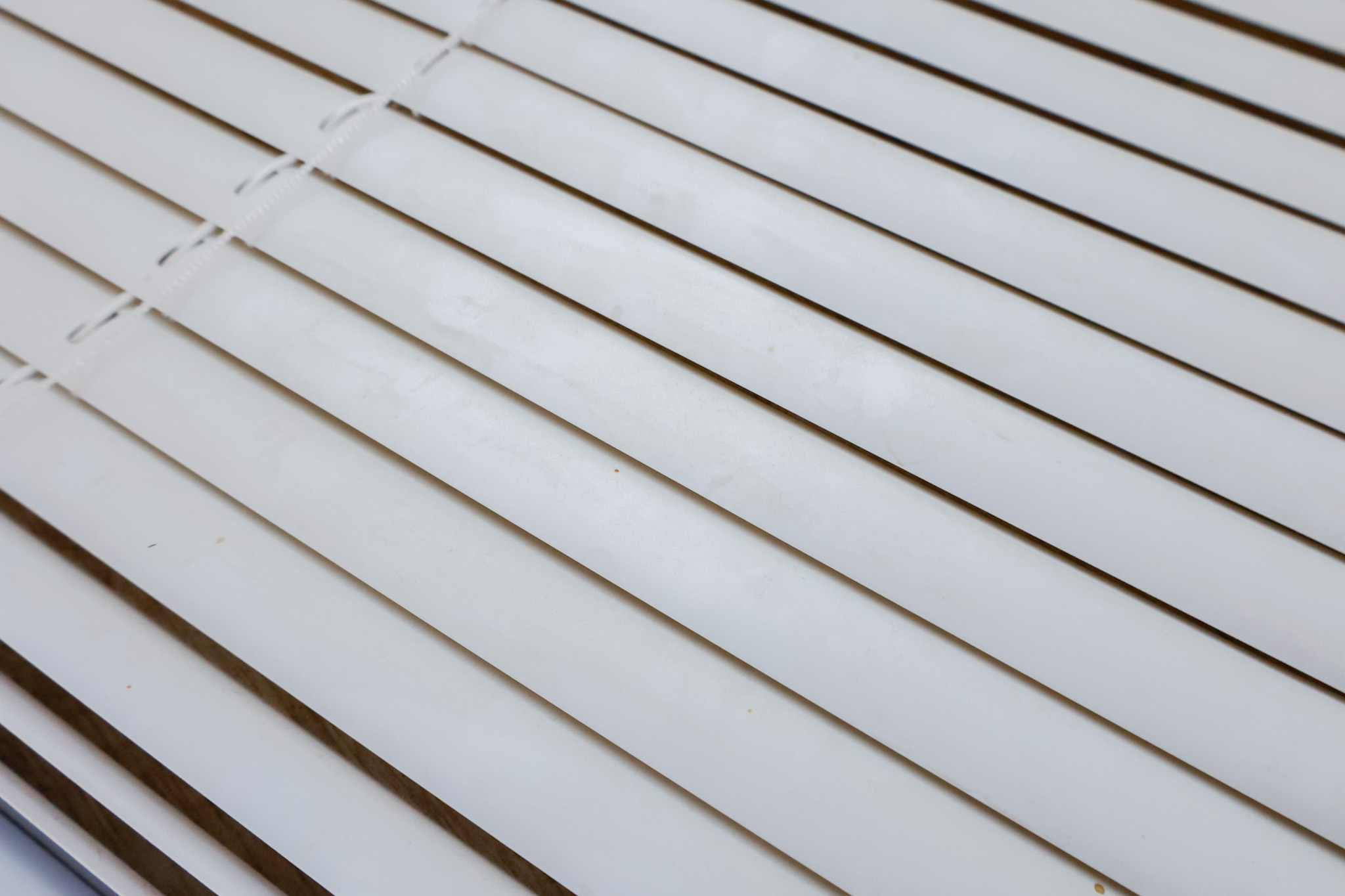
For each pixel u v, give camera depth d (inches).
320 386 13.0
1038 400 12.7
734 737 12.3
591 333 13.0
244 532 12.9
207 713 12.6
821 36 13.7
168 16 14.2
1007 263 13.1
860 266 13.0
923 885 12.0
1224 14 13.5
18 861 12.3
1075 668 12.3
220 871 12.4
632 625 12.5
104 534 12.9
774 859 12.2
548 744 12.4
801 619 12.4
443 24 13.8
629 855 12.2
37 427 13.1
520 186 13.3
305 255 13.3
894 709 12.3
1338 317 12.9
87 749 12.6
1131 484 12.6
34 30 14.4
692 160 13.3
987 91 13.5
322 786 12.5
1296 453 12.6
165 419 13.1
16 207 13.7
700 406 12.8
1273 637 12.4
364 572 12.6
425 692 12.5
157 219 13.6
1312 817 12.1
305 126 13.6
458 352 12.9
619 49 13.7
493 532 12.7
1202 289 13.0
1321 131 13.3
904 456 12.6
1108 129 13.3
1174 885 12.0
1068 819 12.1
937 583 12.4
